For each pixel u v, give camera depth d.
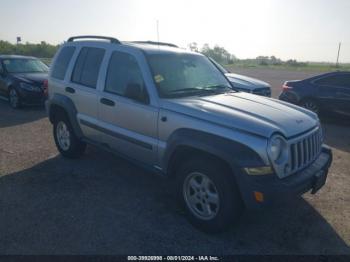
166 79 4.17
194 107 3.65
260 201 3.11
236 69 43.66
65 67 5.54
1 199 4.28
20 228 3.62
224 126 3.36
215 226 3.50
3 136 7.21
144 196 4.46
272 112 3.71
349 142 7.45
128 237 3.52
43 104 10.35
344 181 5.13
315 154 3.83
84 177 5.03
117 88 4.51
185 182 3.72
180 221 3.87
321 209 4.22
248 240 3.53
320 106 9.71
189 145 3.49
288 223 3.88
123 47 4.56
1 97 11.17
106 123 4.69
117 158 5.84
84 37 5.54
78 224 3.73
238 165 3.13
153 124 3.97
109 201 4.30
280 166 3.22
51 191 4.54
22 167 5.39
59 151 5.96
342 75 9.54
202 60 5.00
